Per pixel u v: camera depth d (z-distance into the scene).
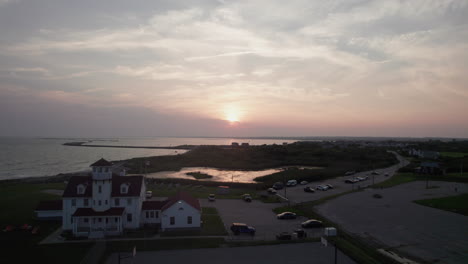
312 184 107.56
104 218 49.81
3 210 64.19
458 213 62.94
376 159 175.88
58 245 44.84
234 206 71.75
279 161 181.12
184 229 52.28
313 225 54.22
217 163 177.62
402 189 91.62
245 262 40.09
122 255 42.44
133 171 148.00
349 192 87.81
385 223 56.38
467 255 41.16
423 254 41.50
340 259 40.94
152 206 55.59
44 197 78.00
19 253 41.72
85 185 51.88
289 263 39.69
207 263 39.81
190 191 92.19
